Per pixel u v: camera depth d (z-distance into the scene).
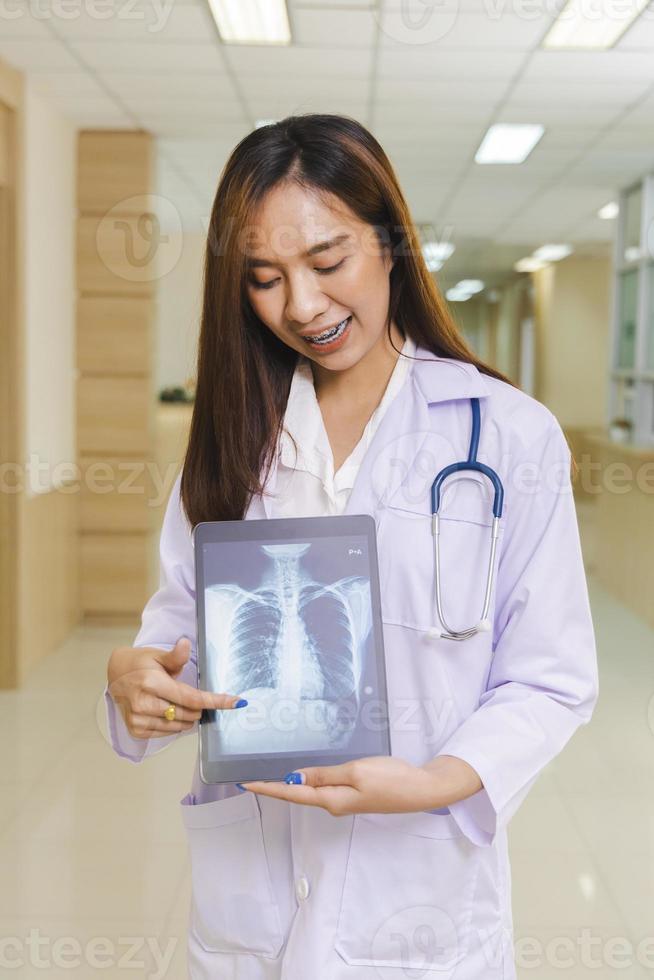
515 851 2.06
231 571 0.84
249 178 0.81
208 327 0.91
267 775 0.80
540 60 2.98
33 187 3.46
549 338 8.12
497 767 0.77
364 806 0.73
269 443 0.92
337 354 0.85
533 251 7.34
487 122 3.70
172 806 2.33
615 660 3.38
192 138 3.98
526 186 4.91
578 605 0.85
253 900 0.90
